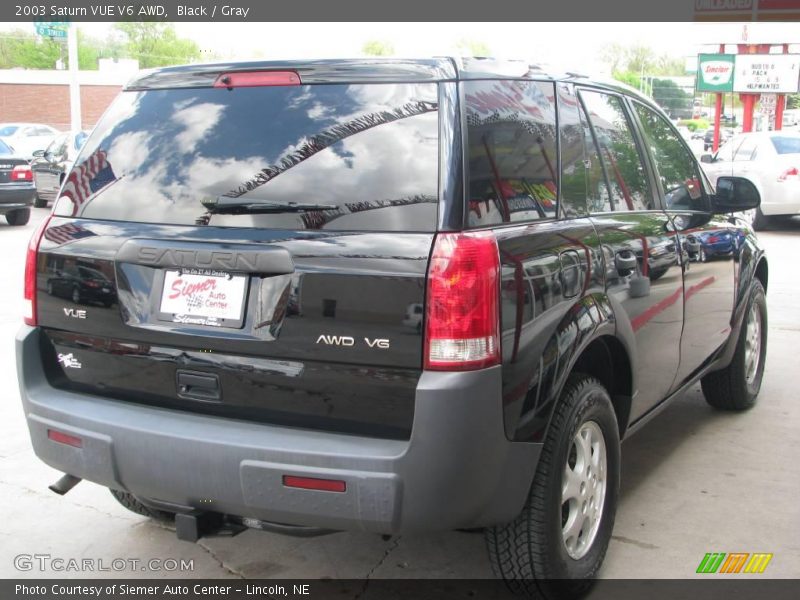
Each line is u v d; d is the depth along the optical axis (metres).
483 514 2.76
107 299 3.03
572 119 3.40
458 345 2.59
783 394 5.76
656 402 4.07
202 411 2.92
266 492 2.72
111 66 52.56
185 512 2.93
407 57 2.86
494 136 2.88
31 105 50.47
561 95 3.37
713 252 4.49
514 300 2.73
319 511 2.69
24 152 28.39
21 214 15.52
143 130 3.16
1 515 4.00
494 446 2.69
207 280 2.86
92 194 3.17
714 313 4.59
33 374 3.19
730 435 4.99
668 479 4.36
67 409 3.05
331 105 2.88
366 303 2.64
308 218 2.77
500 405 2.69
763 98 27.84
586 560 3.26
